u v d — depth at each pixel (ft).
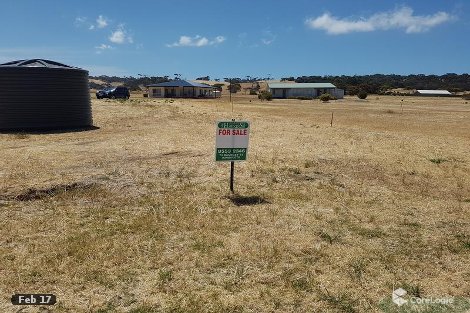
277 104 191.21
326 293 15.87
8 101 52.60
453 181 34.53
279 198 27.53
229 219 23.22
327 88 310.45
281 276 16.99
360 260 18.63
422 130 79.36
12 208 24.00
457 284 16.79
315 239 20.89
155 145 43.93
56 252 18.49
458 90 442.91
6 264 17.34
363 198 28.32
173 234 20.95
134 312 14.35
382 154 43.86
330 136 56.29
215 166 35.24
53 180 28.43
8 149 39.60
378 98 305.12
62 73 55.36
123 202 25.54
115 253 18.51
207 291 15.74
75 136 49.34
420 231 22.56
